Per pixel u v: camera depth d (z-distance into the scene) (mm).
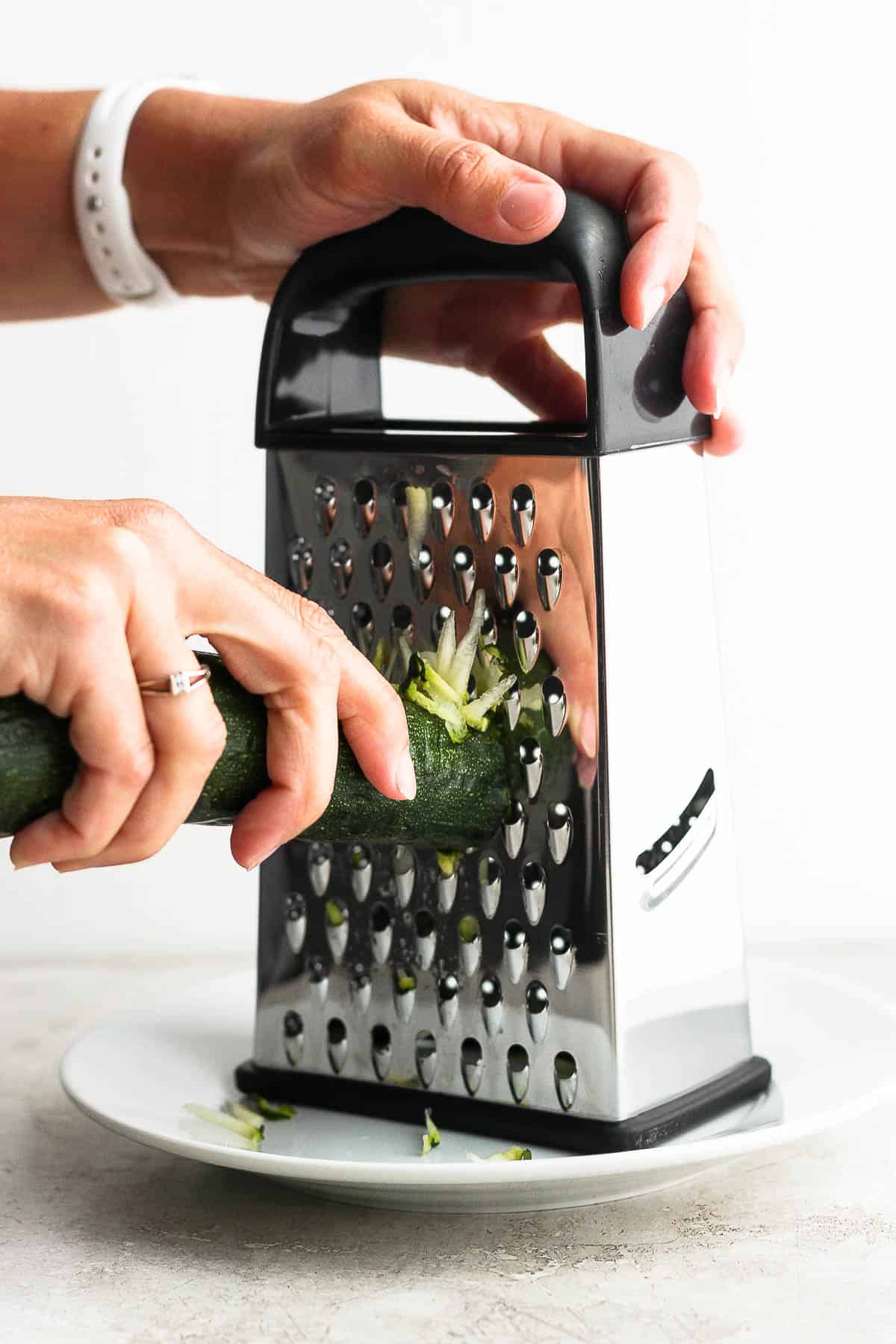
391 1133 922
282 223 1072
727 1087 924
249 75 1722
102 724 674
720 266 1001
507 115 1034
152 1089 963
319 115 1009
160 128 1160
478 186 855
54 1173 921
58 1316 729
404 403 1764
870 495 1710
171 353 1750
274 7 1710
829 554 1718
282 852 987
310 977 979
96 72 1730
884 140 1665
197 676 702
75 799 699
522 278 885
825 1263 776
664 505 888
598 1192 825
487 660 881
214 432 1765
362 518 927
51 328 1744
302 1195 880
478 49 1704
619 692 854
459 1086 926
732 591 1730
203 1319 724
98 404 1761
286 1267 782
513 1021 900
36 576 657
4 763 685
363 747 798
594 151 1018
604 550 841
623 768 858
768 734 1741
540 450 850
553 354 1144
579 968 872
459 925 918
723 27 1674
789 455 1712
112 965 1443
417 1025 940
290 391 964
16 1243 817
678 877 904
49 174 1216
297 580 958
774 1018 1072
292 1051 989
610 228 867
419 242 901
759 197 1688
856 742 1736
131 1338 705
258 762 762
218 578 719
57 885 1796
